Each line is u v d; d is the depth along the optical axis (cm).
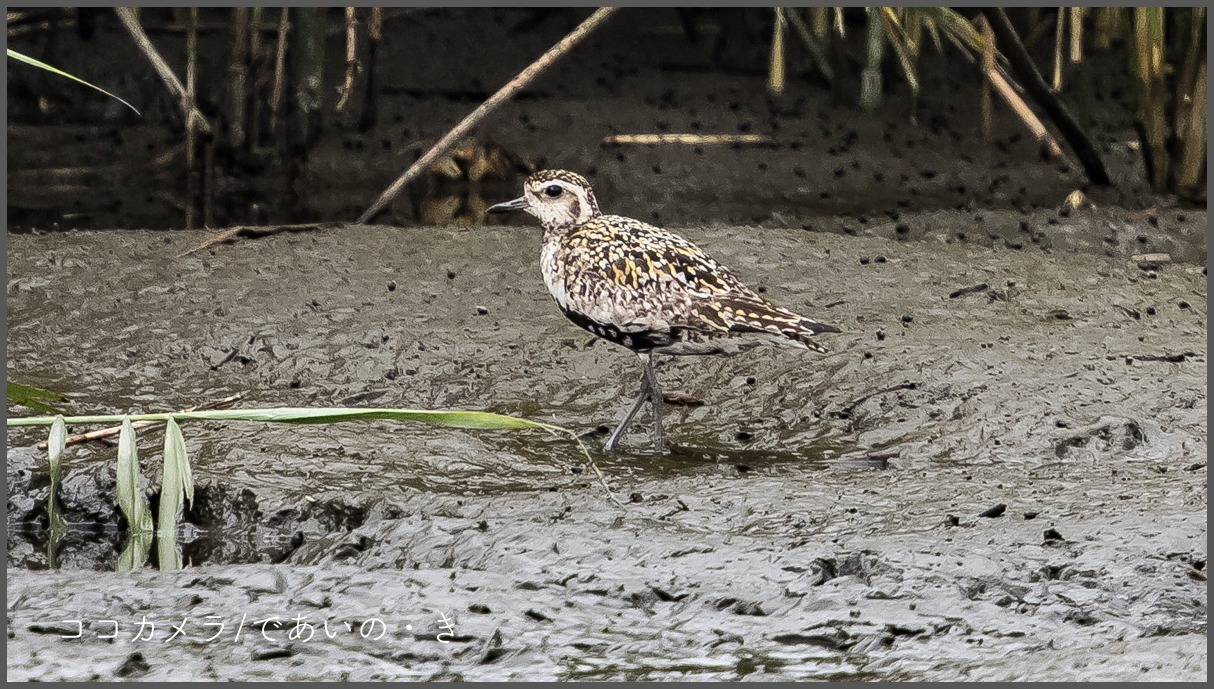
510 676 757
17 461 1050
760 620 821
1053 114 1859
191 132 1938
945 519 941
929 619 816
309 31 2052
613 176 2042
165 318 1353
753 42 2669
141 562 954
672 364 1255
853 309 1372
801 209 1900
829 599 838
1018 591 847
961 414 1150
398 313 1368
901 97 2423
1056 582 853
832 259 1507
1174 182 1931
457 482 1024
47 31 2445
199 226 1781
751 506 969
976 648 783
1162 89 1878
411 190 2002
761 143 2180
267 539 973
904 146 2192
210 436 1095
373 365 1271
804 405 1184
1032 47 2502
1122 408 1155
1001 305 1392
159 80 2392
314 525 980
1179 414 1147
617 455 1095
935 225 1772
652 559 891
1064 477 1031
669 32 2702
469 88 2419
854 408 1173
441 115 2284
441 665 770
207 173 1956
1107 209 1803
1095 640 788
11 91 2361
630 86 2452
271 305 1382
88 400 1198
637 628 816
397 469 1044
